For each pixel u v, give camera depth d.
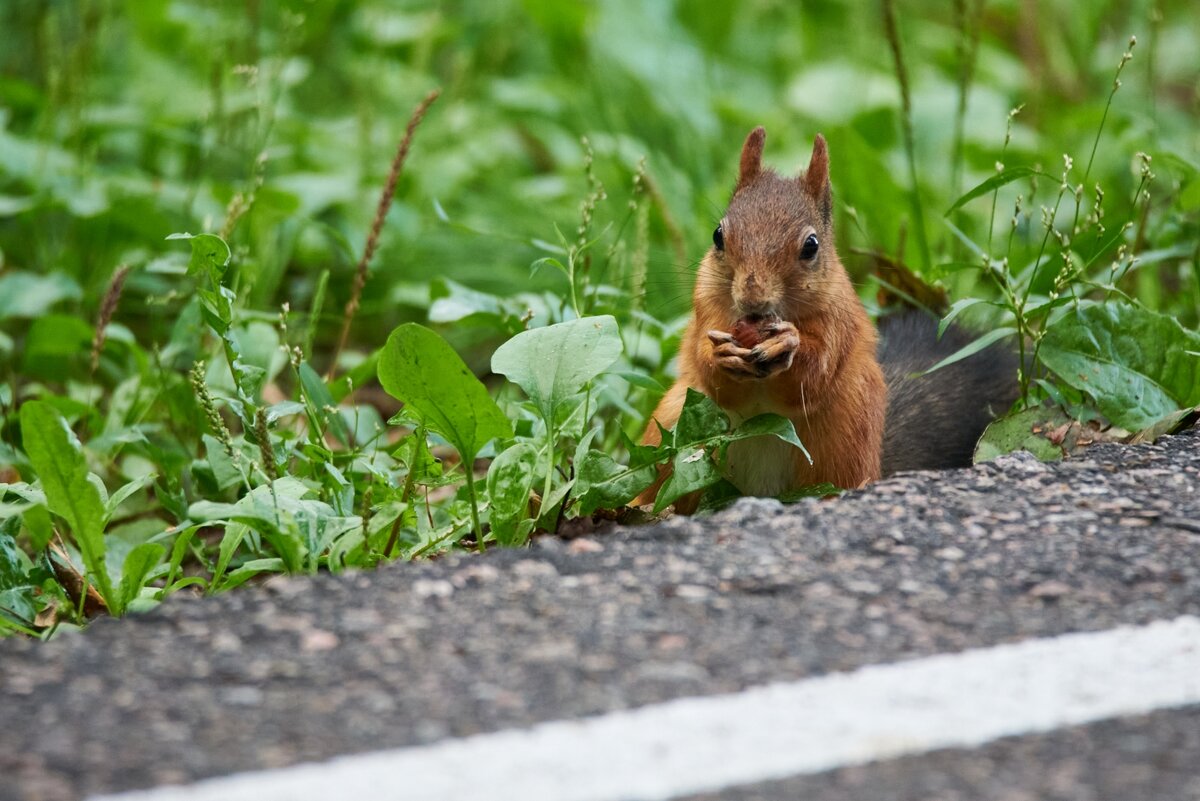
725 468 7.92
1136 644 5.30
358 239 13.69
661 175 14.94
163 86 16.09
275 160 14.95
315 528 6.77
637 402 10.03
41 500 6.98
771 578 5.88
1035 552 6.16
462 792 4.31
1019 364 9.53
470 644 5.29
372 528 6.81
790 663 5.14
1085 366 8.24
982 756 4.52
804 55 18.91
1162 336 8.26
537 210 15.04
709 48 17.95
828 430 8.51
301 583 5.84
